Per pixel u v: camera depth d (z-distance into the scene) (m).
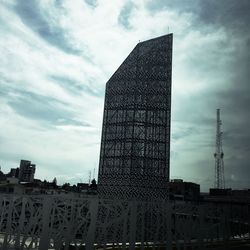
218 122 123.06
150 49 68.75
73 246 35.16
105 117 67.94
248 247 46.62
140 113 64.69
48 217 30.09
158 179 62.53
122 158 62.78
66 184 136.38
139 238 46.00
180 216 42.41
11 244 39.62
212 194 114.25
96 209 30.70
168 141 64.94
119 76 68.62
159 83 67.06
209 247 42.91
